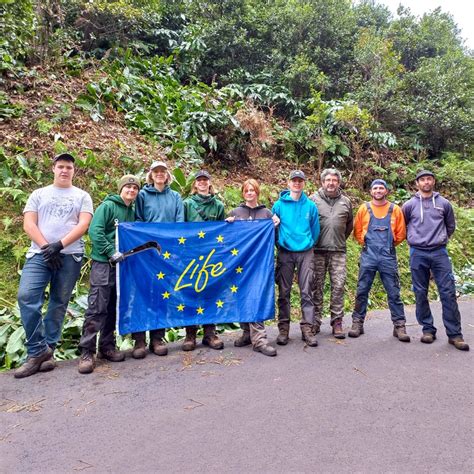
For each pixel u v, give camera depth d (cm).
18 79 771
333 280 477
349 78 1181
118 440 262
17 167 602
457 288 730
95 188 614
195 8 1224
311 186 884
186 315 428
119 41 1080
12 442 263
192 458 241
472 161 1124
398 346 438
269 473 226
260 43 1194
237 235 448
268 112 1084
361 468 230
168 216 436
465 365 385
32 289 365
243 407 301
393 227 475
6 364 396
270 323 537
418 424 278
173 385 340
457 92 1151
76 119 748
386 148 1037
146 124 812
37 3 886
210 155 848
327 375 359
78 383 348
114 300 407
